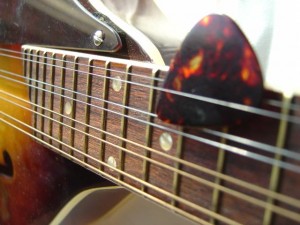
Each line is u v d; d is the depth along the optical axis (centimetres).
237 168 7
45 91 13
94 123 11
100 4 15
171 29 15
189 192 8
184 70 8
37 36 15
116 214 16
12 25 16
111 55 14
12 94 16
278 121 7
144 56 13
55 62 13
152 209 16
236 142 7
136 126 10
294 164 7
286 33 12
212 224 8
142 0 16
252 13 13
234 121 7
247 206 7
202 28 8
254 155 7
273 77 11
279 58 12
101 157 11
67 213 15
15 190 17
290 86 7
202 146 8
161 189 9
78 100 12
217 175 8
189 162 8
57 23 15
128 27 14
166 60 12
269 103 7
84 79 11
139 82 9
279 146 7
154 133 9
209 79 7
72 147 12
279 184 7
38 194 16
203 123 7
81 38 14
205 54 7
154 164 9
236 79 7
